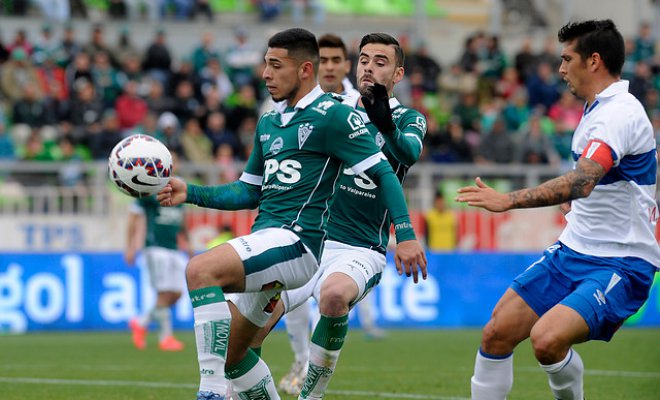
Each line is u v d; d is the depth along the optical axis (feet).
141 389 103.40
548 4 344.49
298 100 69.62
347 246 81.15
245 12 306.76
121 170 67.26
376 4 331.36
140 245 190.60
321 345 74.18
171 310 195.00
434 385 106.73
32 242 190.60
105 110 229.25
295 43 68.69
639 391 102.17
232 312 72.08
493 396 70.59
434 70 263.70
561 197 63.98
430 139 230.07
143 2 290.56
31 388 104.17
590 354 143.74
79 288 188.44
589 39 69.05
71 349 153.07
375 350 150.30
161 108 231.09
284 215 68.23
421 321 200.95
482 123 249.96
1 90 230.27
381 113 68.80
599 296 67.05
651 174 69.00
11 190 189.98
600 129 66.44
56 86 232.12
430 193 206.90
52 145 206.28
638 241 68.74
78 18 282.77
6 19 274.57
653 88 278.87
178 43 290.56
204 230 192.34
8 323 184.85
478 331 190.80
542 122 254.47
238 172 198.08
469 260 204.23
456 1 350.64
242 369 73.20
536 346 66.08
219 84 245.24
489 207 63.05
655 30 314.55
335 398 96.12
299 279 68.39
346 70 98.12
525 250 208.74
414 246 66.74
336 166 69.05
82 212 193.06
